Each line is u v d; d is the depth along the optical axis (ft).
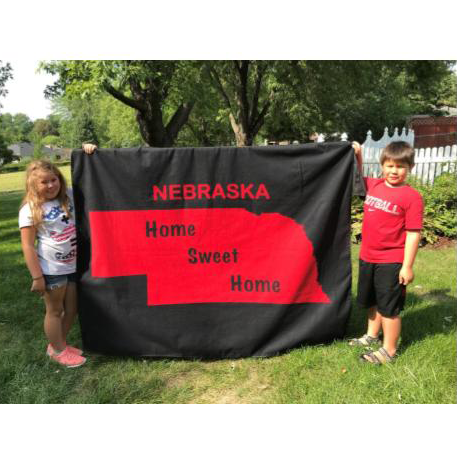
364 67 50.96
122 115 102.73
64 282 11.73
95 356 12.78
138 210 12.37
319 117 60.23
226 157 12.32
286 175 12.33
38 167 10.99
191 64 42.96
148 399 10.87
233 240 12.52
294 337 12.67
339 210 12.42
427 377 11.00
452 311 15.26
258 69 54.44
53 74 36.47
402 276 11.26
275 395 10.90
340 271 12.58
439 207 26.63
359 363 11.84
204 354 12.65
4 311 15.90
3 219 40.40
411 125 87.25
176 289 12.58
